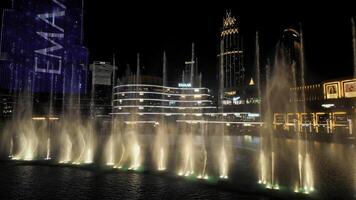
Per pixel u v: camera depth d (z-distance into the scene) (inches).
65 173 854.5
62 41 6904.5
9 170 893.8
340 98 3223.4
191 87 5915.4
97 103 6225.4
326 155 1350.9
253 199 605.3
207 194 641.0
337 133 2815.0
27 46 6491.1
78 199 599.8
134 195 630.5
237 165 1040.2
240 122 5098.4
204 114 5777.6
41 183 729.6
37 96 5871.1
